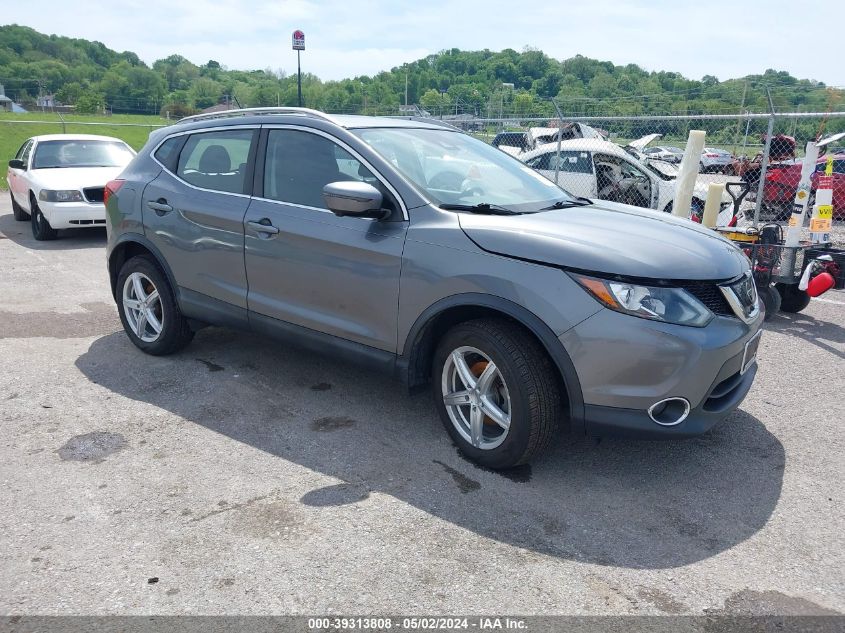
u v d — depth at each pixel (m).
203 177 4.63
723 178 13.05
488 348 3.32
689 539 2.95
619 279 3.05
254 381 4.67
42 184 9.89
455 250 3.40
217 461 3.59
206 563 2.75
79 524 3.01
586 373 3.09
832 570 2.75
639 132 14.41
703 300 3.17
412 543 2.88
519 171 4.44
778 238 6.46
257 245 4.20
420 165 3.91
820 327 6.24
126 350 5.30
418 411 4.22
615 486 3.38
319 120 4.09
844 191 10.09
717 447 3.82
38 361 5.05
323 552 2.82
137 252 5.21
